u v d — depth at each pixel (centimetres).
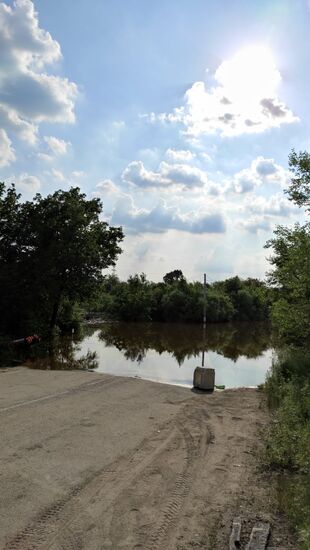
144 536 560
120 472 761
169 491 695
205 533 574
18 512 604
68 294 3164
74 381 1584
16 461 784
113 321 7112
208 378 1572
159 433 1007
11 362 2212
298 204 1494
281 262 1593
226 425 1102
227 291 9075
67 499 649
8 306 2783
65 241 2912
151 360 2712
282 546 539
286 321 1488
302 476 725
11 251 2873
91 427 1015
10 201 2894
